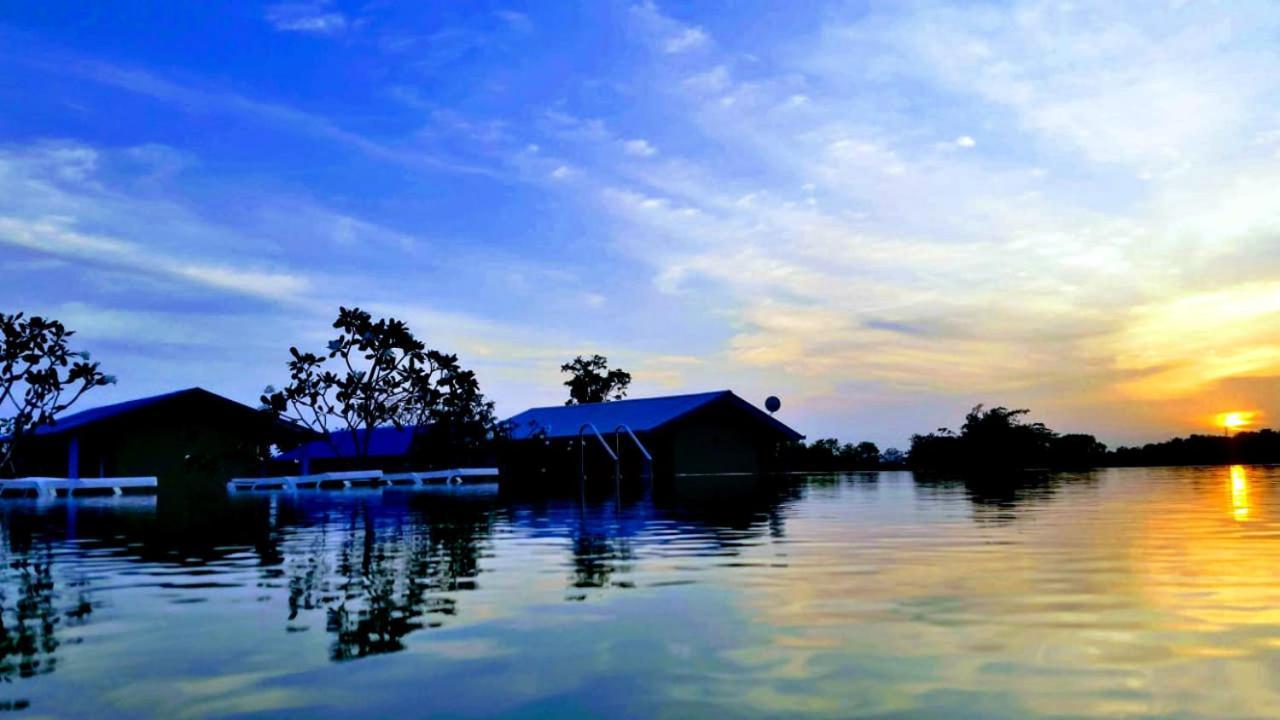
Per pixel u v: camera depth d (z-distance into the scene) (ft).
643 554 22.67
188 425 113.29
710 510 40.88
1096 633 12.46
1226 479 69.15
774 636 12.55
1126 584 16.63
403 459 131.34
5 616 15.07
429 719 9.08
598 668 10.91
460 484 97.66
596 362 162.50
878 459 146.30
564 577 18.63
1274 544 23.00
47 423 90.74
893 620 13.53
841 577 18.02
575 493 64.64
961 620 13.47
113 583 18.86
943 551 22.36
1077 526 28.94
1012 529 28.30
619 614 14.37
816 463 145.07
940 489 60.49
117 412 103.45
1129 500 42.91
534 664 11.16
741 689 9.95
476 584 17.84
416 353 106.32
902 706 9.28
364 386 104.01
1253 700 9.34
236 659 11.75
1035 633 12.51
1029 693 9.66
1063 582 16.96
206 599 16.56
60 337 88.17
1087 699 9.42
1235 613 13.79
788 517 35.42
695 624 13.48
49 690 10.42
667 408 115.96
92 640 13.10
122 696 10.14
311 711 9.44
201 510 50.24
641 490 67.67
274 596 16.79
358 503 55.88
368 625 13.83
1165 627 12.82
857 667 10.80
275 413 103.24
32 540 30.32
